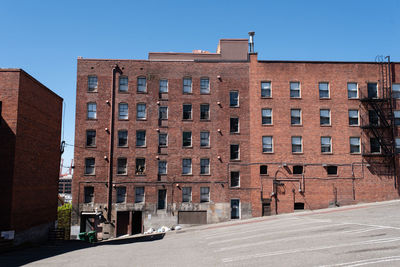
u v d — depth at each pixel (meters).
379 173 40.69
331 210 36.50
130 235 38.62
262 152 40.47
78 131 39.72
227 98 41.19
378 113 41.22
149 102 40.81
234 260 15.82
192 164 40.16
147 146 40.16
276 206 39.75
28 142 26.97
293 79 41.56
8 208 24.05
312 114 41.09
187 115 40.94
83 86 40.44
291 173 40.22
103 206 38.94
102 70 40.84
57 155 33.81
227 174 40.12
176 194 39.69
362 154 40.44
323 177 40.28
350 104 41.44
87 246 26.50
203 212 39.59
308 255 15.64
